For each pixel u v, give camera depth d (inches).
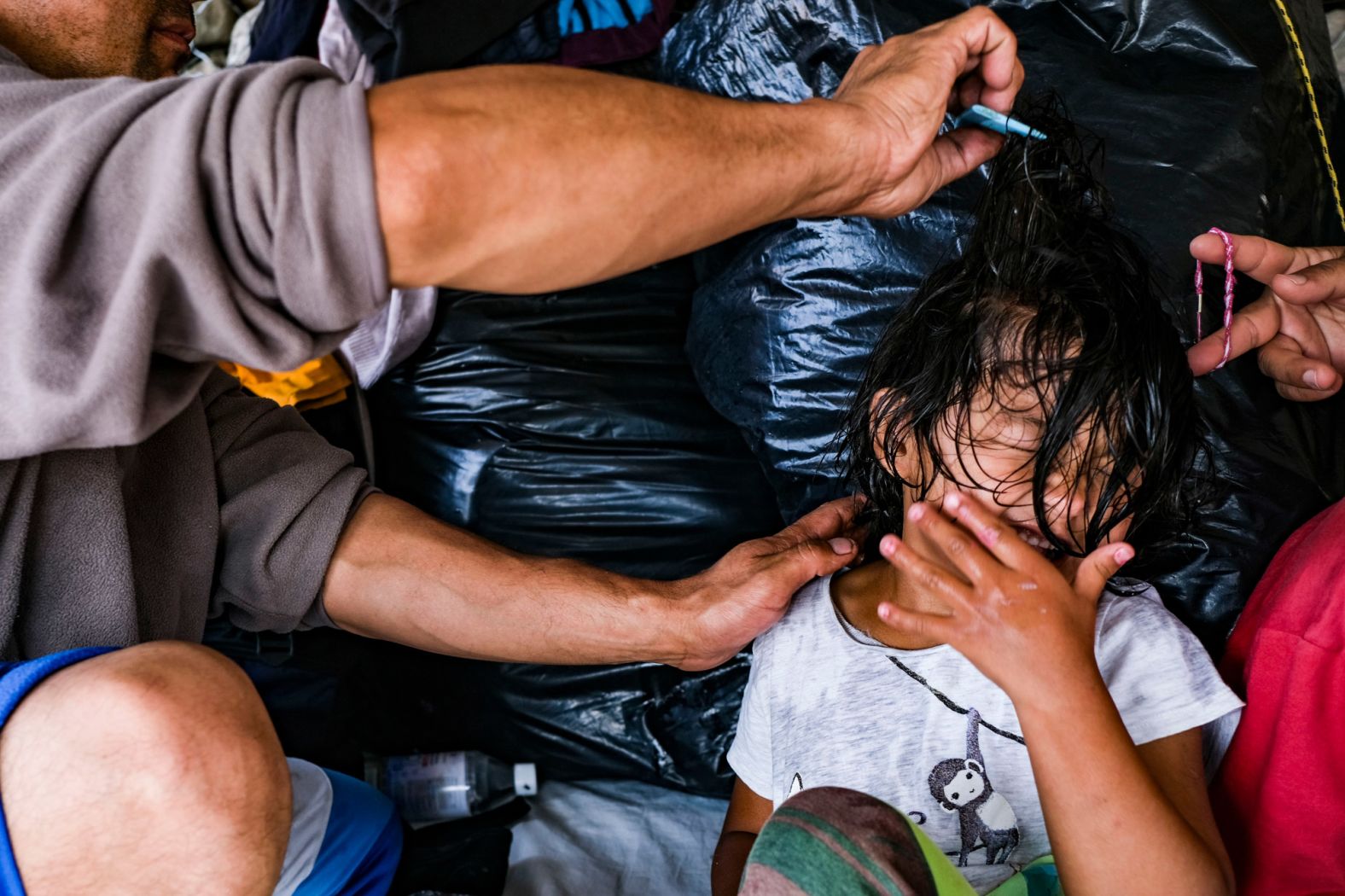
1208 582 41.1
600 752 54.5
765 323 48.9
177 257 24.7
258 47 63.7
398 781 54.1
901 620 30.4
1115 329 32.7
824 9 47.9
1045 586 29.2
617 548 54.2
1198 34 44.1
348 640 54.5
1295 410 41.5
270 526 38.7
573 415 55.2
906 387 36.5
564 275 28.0
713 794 53.7
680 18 61.1
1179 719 33.9
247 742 26.2
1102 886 28.8
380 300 26.5
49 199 25.0
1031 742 29.4
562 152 25.8
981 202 37.8
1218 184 42.6
